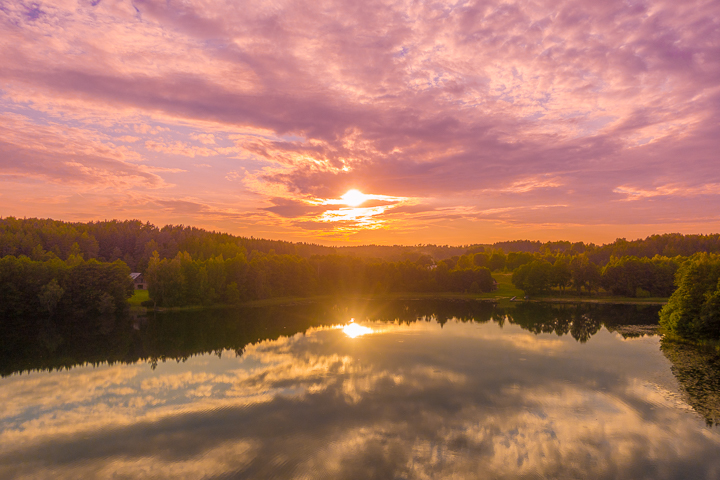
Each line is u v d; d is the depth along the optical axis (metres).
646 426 37.16
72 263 127.50
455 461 31.23
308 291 181.12
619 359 60.53
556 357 62.03
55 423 39.00
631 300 153.38
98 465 31.39
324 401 43.66
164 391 47.84
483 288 195.25
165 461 31.80
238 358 63.53
